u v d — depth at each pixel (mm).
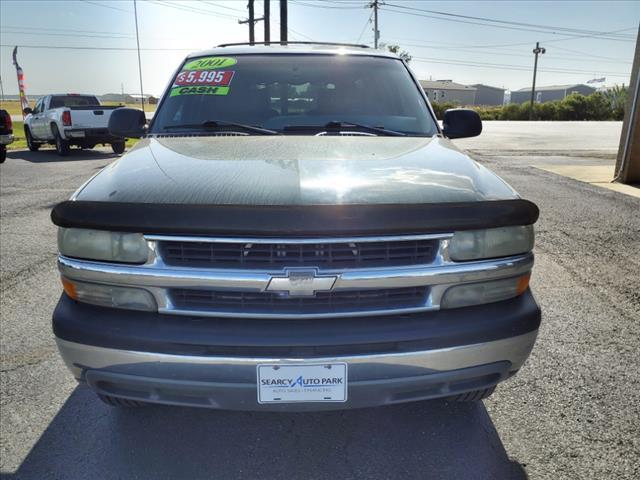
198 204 1737
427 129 3037
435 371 1838
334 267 1756
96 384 1922
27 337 3350
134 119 3305
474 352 1852
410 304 1840
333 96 3154
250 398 1812
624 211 6902
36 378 2873
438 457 2244
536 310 1969
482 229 1840
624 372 2916
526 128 33750
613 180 9352
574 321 3592
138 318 1827
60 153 14727
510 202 1879
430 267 1808
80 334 1844
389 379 1814
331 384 1797
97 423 2486
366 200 1800
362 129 2955
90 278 1839
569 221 6355
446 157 2348
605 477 2107
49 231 5977
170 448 2314
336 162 2164
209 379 1790
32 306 3836
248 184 1889
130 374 1828
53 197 8031
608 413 2533
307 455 2270
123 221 1761
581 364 3006
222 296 1796
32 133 16562
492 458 2230
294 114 3064
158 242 1775
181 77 3307
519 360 1969
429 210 1766
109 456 2260
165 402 1896
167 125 3031
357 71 3307
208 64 3354
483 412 2555
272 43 3850
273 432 2428
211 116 3043
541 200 7598
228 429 2447
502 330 1870
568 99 61719
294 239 1708
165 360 1783
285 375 1775
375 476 2137
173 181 1949
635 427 2424
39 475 2141
